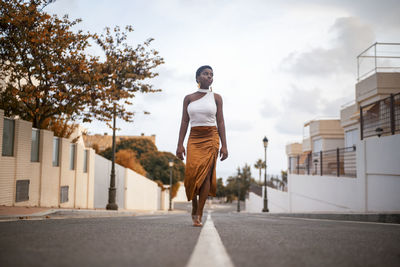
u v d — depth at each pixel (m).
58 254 2.54
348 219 10.35
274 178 32.44
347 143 23.22
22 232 4.04
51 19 13.59
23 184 12.77
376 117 14.38
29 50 13.29
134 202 32.59
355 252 2.90
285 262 2.39
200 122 5.23
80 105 13.84
